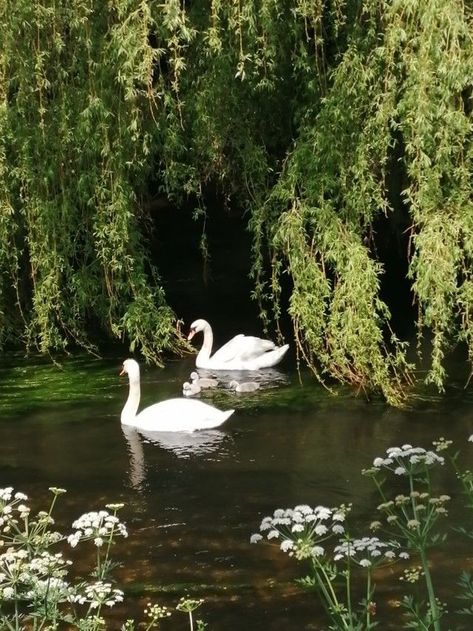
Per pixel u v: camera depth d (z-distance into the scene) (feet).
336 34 35.65
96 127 38.22
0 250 40.14
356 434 33.78
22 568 17.51
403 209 48.67
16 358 43.01
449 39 32.53
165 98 37.04
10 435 34.63
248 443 33.55
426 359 41.01
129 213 39.11
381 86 35.12
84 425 35.60
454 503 28.04
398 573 24.29
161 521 27.76
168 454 32.81
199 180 41.45
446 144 32.78
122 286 40.98
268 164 42.11
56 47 36.29
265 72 35.94
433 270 33.22
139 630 22.35
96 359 42.88
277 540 26.45
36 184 39.73
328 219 36.40
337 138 35.94
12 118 37.99
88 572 24.93
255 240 39.75
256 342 42.73
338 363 36.70
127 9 36.06
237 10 34.27
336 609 17.13
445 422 34.37
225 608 23.08
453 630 21.72
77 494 29.76
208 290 53.72
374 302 38.86
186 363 43.14
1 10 36.22
